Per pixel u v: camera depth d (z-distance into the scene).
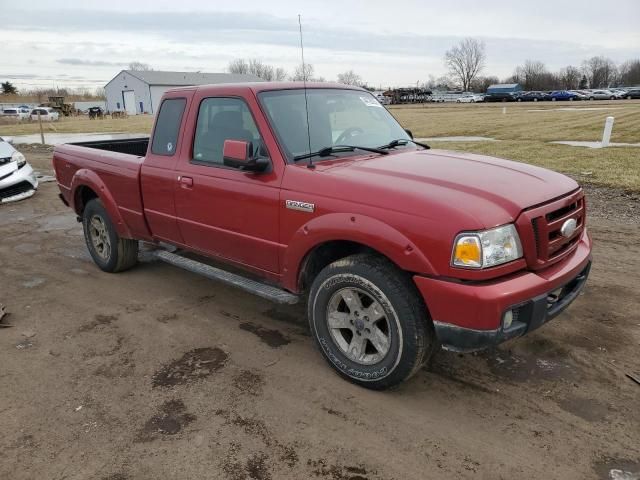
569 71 118.19
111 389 3.50
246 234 3.89
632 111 34.34
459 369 3.63
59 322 4.56
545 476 2.65
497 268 2.86
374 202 3.11
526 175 3.48
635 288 4.91
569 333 4.07
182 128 4.39
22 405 3.34
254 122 3.79
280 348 4.02
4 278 5.71
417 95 78.94
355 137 4.15
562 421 3.06
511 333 2.91
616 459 2.75
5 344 4.18
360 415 3.16
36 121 51.50
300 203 3.43
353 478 2.67
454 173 3.36
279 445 2.92
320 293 3.48
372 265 3.15
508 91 88.38
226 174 3.96
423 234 2.90
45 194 10.45
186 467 2.76
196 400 3.35
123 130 31.09
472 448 2.86
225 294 5.11
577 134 19.86
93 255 5.89
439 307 2.90
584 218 3.72
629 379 3.46
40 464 2.81
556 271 3.16
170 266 5.96
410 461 2.77
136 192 4.86
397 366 3.16
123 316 4.65
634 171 10.77
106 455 2.86
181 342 4.14
